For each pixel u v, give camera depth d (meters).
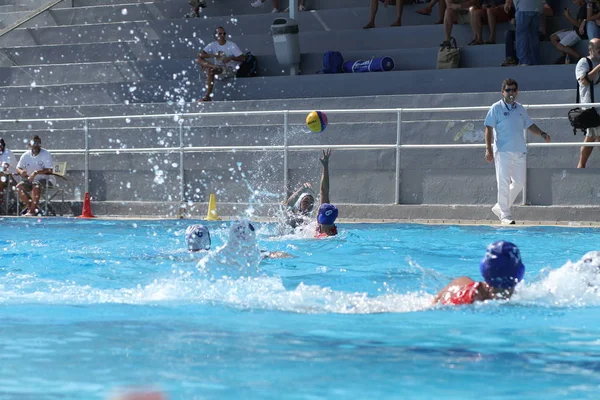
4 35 28.94
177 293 7.59
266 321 6.33
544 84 20.91
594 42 17.91
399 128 18.23
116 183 21.20
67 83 26.52
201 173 20.38
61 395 4.21
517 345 5.46
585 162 17.30
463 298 6.90
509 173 16.06
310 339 5.63
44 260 10.73
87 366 4.83
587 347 5.39
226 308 6.92
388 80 22.53
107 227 16.36
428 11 24.72
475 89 21.66
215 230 15.29
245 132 20.78
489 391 4.34
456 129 19.03
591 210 16.28
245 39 26.00
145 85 24.95
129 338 5.67
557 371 4.75
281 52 24.11
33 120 21.55
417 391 4.32
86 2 29.69
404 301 7.19
